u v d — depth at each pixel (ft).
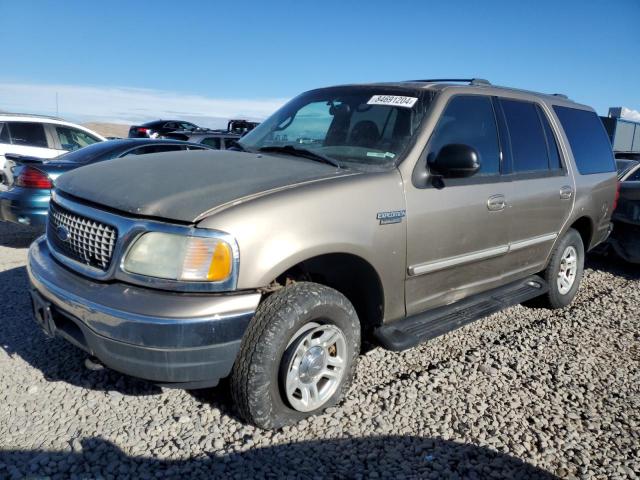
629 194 21.84
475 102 13.24
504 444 9.71
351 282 11.06
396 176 10.92
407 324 11.78
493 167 13.39
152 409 10.23
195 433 9.50
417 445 9.52
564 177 15.99
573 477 8.94
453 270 12.50
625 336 15.35
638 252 21.88
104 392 10.75
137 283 8.56
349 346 10.37
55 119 32.73
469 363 12.92
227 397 10.73
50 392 10.66
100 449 8.95
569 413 10.91
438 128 11.94
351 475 8.64
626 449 9.80
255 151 12.66
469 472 8.89
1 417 9.74
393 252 10.76
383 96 12.70
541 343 14.49
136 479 8.31
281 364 9.28
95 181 10.17
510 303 14.19
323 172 10.41
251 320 9.09
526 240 14.65
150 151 24.82
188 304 8.32
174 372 8.39
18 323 13.96
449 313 12.80
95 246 9.14
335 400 10.43
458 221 12.06
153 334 8.20
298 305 9.25
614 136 67.82
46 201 21.58
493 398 11.32
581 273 17.90
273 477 8.50
